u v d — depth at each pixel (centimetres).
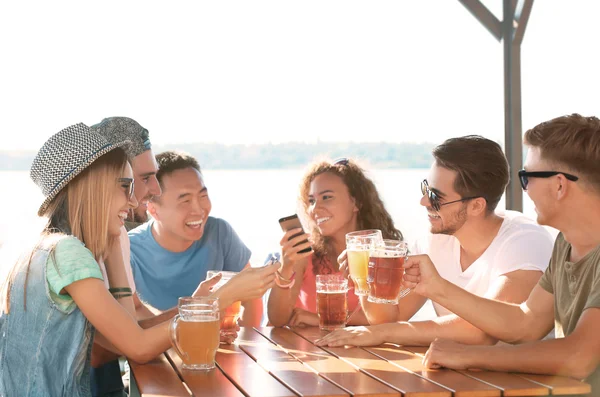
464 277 264
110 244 223
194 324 189
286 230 262
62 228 211
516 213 270
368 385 173
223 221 341
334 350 214
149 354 200
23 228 214
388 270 210
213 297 203
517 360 184
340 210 304
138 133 298
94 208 212
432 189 256
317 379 179
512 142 445
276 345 222
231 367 192
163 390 171
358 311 264
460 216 254
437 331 221
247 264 343
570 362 180
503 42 452
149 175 301
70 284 198
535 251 246
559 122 200
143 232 329
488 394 169
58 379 199
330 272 306
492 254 254
